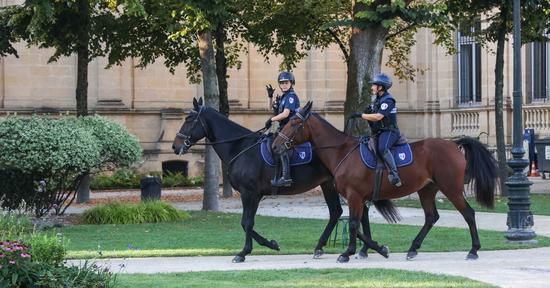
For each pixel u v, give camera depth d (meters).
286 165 17.28
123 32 31.83
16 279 11.83
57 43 29.86
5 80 40.09
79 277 12.39
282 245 19.70
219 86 33.62
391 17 26.31
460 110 44.47
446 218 25.48
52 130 23.08
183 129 18.16
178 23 27.16
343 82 44.91
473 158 16.95
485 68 43.50
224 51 35.62
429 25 30.17
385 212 17.28
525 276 14.51
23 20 30.05
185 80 43.09
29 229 21.27
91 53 32.19
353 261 17.02
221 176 41.25
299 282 13.88
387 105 16.84
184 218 25.84
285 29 33.94
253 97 44.09
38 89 40.59
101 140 24.55
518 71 20.05
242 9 32.81
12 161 22.81
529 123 42.03
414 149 16.95
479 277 14.41
